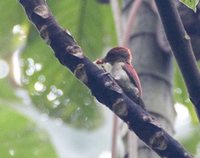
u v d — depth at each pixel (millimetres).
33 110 10125
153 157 6793
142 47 7785
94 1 9969
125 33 6906
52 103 10258
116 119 5938
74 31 10078
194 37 8578
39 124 9148
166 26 5355
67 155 10609
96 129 10383
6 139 9164
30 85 10211
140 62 7707
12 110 8875
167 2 5305
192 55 5367
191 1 5473
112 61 8023
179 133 10875
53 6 9906
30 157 9328
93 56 10180
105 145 11227
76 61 5148
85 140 10922
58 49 5176
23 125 9047
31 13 5230
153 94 7457
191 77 5371
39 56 10102
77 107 10297
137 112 5121
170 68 7766
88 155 10945
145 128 5098
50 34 5176
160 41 7758
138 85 7367
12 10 9992
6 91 10070
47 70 10211
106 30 10141
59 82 10281
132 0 8195
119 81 7387
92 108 10297
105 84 5125
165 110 7406
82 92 10273
